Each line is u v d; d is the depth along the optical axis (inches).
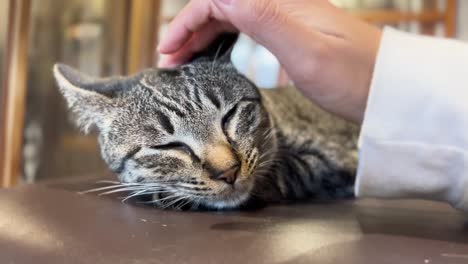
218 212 15.2
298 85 14.8
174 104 17.1
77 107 18.7
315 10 14.5
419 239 11.8
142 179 17.4
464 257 10.5
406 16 49.8
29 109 26.2
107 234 11.7
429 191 12.5
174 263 9.9
